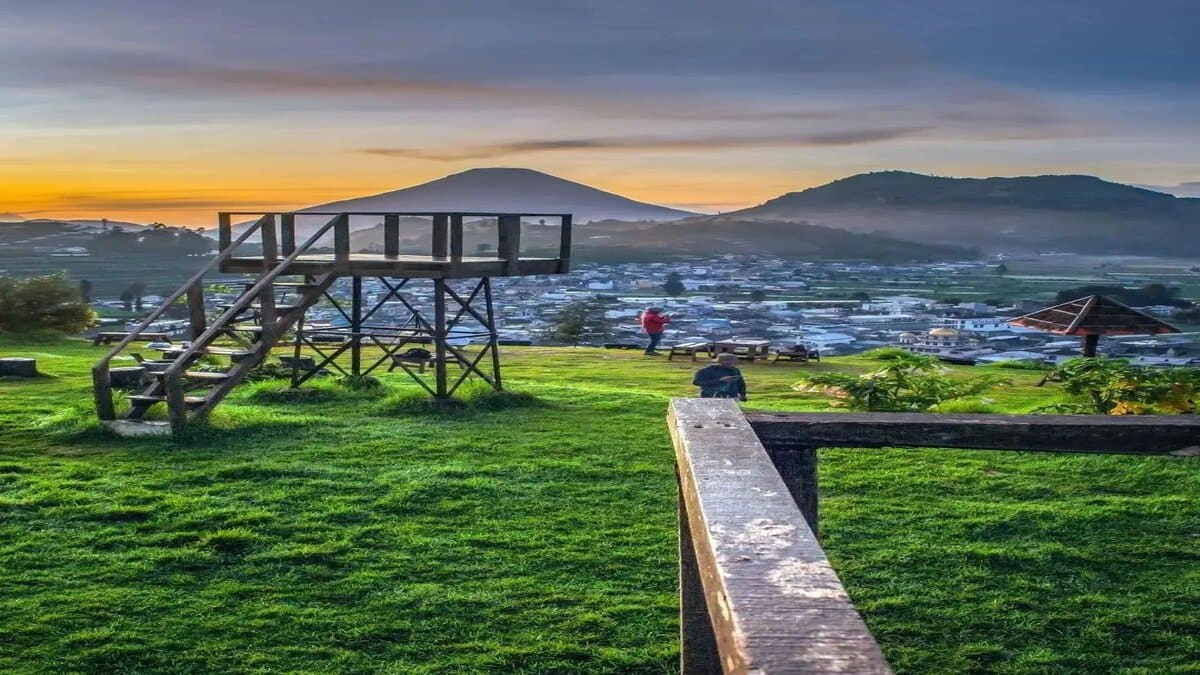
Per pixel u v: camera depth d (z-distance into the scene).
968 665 5.44
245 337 16.67
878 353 14.20
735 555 2.00
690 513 2.62
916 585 6.62
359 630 5.91
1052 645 5.70
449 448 10.91
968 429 3.86
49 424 11.89
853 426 3.87
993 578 6.75
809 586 1.82
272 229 14.09
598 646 5.70
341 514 8.20
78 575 6.79
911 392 13.47
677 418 3.54
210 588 6.59
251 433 11.60
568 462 10.14
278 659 5.54
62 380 16.91
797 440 3.88
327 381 15.41
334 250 13.66
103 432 11.40
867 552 7.29
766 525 2.20
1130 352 52.78
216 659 5.53
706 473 2.70
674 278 165.88
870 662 1.50
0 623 5.94
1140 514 8.15
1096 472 9.69
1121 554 7.20
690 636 3.92
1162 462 9.97
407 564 7.05
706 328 68.56
